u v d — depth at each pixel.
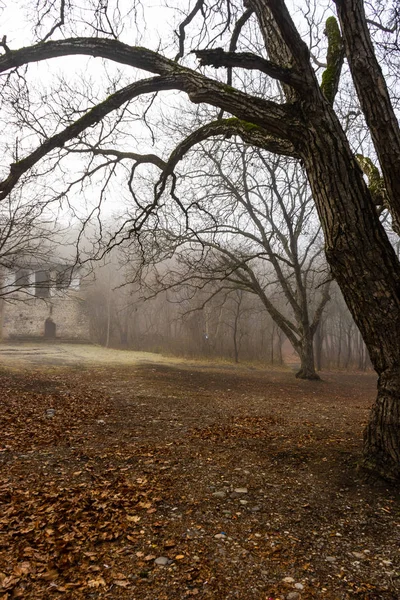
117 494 4.80
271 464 6.02
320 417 10.34
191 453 6.50
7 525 3.98
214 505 4.64
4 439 6.96
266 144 5.80
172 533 3.99
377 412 5.20
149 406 10.84
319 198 4.97
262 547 3.79
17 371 17.36
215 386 16.56
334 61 5.89
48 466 5.74
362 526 4.19
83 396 12.05
